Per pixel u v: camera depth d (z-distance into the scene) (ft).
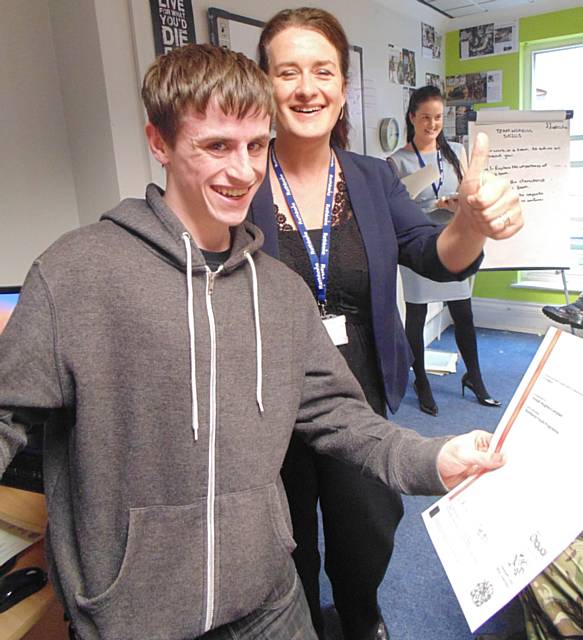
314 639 3.10
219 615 2.52
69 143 6.77
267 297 2.75
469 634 5.41
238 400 2.55
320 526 7.04
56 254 2.35
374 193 4.01
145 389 2.36
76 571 2.48
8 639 2.65
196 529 2.46
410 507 7.45
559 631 3.74
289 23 3.52
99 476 2.36
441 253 3.58
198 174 2.36
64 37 6.39
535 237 10.32
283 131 3.76
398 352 4.24
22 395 2.19
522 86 13.79
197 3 7.35
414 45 12.84
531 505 2.14
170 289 2.43
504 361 12.48
